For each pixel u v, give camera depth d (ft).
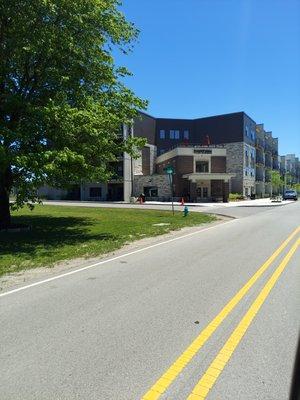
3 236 52.42
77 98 52.29
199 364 14.19
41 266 34.04
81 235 53.78
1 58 49.60
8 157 41.57
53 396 12.27
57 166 43.45
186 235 54.75
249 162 247.09
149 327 18.04
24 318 19.77
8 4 45.16
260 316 19.25
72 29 50.11
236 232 56.54
